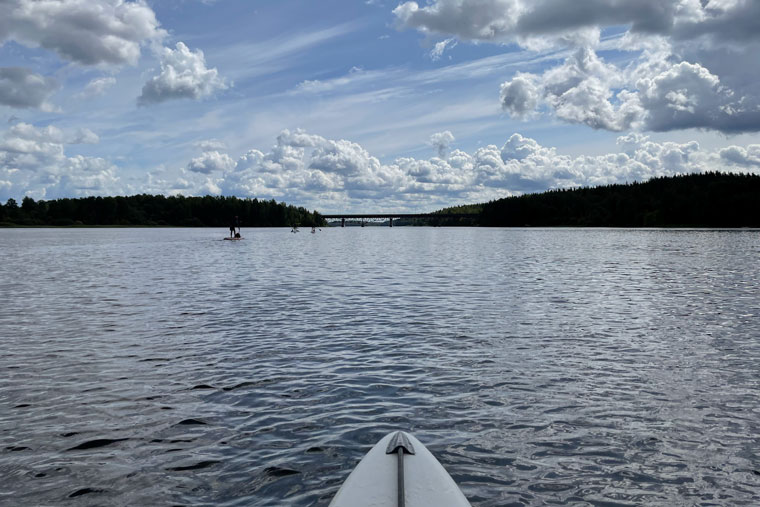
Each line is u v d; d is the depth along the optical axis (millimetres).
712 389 8750
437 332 13180
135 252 50594
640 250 51000
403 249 58406
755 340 12180
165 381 9227
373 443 6754
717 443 6727
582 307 16906
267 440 6848
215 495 5527
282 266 33969
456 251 52844
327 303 17938
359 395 8531
